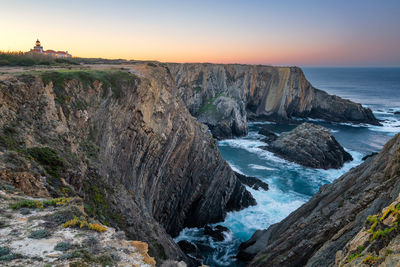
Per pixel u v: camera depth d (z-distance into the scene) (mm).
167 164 37594
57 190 15984
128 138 30359
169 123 37875
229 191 45969
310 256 22500
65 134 21078
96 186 20984
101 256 9703
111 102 29328
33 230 10750
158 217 36188
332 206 26250
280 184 58156
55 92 23953
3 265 8383
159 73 42312
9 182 14102
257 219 44688
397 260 8422
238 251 36000
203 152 43312
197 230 41562
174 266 12391
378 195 20844
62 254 9398
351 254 11727
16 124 18078
